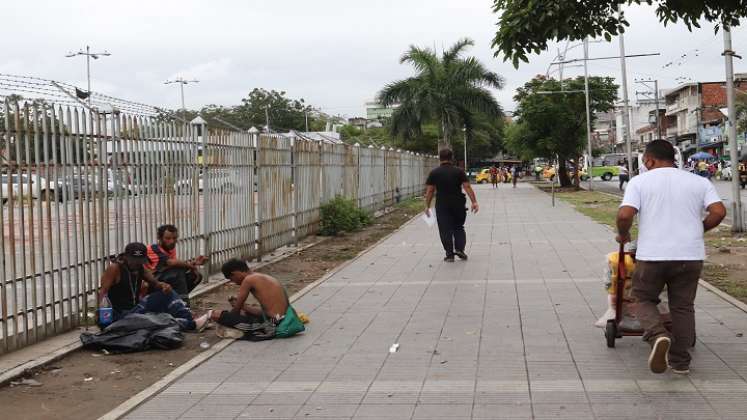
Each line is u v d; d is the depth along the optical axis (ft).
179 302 26.35
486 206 99.76
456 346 23.22
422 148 209.05
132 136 29.86
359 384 19.53
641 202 19.49
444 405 17.60
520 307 29.07
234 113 286.46
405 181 118.83
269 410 17.70
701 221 19.31
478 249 49.14
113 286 25.71
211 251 37.91
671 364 19.35
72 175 25.79
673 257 18.86
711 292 30.68
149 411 17.84
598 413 16.67
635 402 17.34
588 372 19.88
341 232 62.90
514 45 27.53
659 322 18.80
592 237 54.90
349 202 64.34
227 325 25.22
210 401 18.51
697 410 16.67
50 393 19.45
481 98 130.31
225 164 40.06
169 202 33.17
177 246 33.88
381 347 23.43
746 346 21.97
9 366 21.30
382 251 50.01
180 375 20.67
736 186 53.67
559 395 18.04
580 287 33.14
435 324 26.53
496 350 22.56
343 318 28.09
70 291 25.77
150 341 23.77
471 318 27.32
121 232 28.91
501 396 18.12
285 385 19.66
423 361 21.59
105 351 23.45
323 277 38.65
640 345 22.56
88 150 26.76
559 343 23.15
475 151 263.49
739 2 28.30
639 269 19.44
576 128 152.46
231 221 40.98
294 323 25.30
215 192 38.60
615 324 21.88
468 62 130.52
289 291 35.14
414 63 131.75
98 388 19.90
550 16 26.43
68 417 17.63
